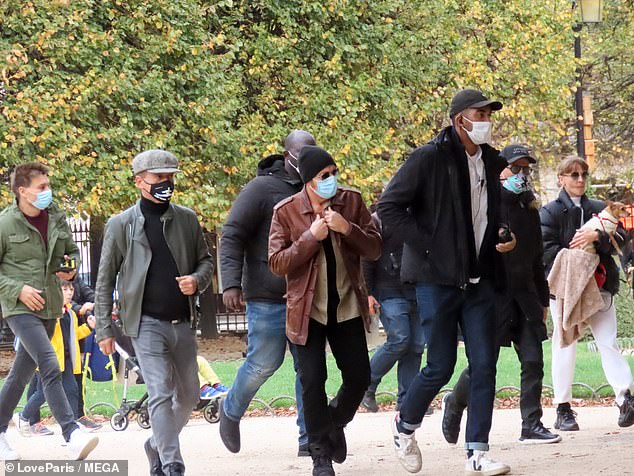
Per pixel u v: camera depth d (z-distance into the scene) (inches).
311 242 478.9
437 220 499.8
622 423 660.1
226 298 579.5
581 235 658.2
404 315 749.3
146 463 635.5
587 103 1521.9
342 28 1653.5
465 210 500.4
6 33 1412.4
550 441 636.1
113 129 1419.8
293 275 491.5
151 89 1445.6
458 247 498.0
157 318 535.2
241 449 686.5
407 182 501.4
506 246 501.7
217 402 847.7
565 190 690.2
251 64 1583.4
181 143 1504.7
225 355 1625.2
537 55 1812.3
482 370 506.3
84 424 832.3
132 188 1407.5
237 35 1604.3
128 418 885.8
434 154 500.4
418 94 1726.1
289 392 983.0
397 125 1749.5
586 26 2222.0
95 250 1764.3
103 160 1403.8
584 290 656.4
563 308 663.8
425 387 511.8
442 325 506.6
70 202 1413.6
